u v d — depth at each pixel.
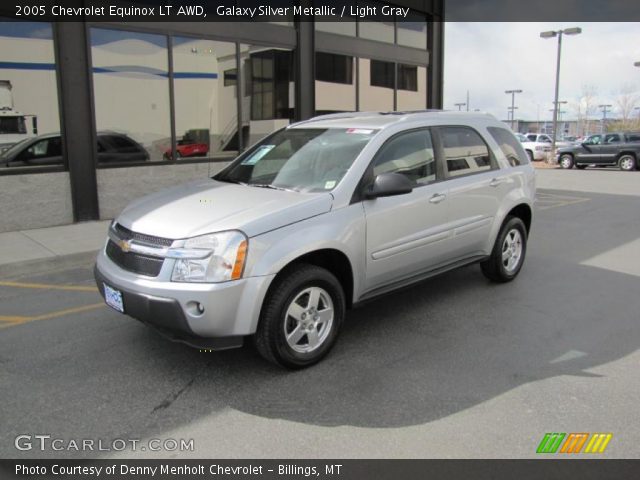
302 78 11.98
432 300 5.50
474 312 5.17
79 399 3.57
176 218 3.82
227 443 3.10
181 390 3.69
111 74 9.14
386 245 4.43
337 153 4.55
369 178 4.36
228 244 3.56
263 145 5.21
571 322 4.93
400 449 3.04
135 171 9.54
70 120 8.67
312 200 4.00
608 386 3.74
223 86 10.73
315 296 3.97
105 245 4.26
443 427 3.25
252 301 3.60
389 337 4.57
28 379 3.83
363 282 4.32
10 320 4.98
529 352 4.30
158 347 4.35
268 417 3.37
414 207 4.64
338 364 4.07
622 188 16.48
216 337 3.59
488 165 5.60
